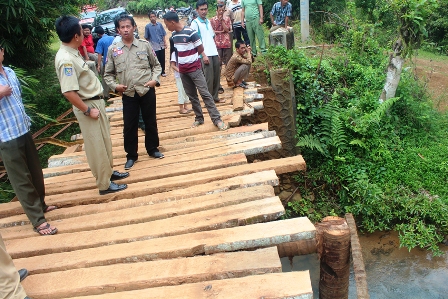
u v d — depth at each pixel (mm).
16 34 8797
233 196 3742
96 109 3771
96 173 4031
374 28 11977
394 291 5391
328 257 3523
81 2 10953
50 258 3188
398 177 7016
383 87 8242
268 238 3004
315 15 13695
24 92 7387
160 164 4828
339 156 7305
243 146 4969
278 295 2426
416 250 6176
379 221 6648
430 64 12352
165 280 2748
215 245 3016
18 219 3969
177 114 6684
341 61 8852
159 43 9609
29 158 3531
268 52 8086
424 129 7996
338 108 7547
